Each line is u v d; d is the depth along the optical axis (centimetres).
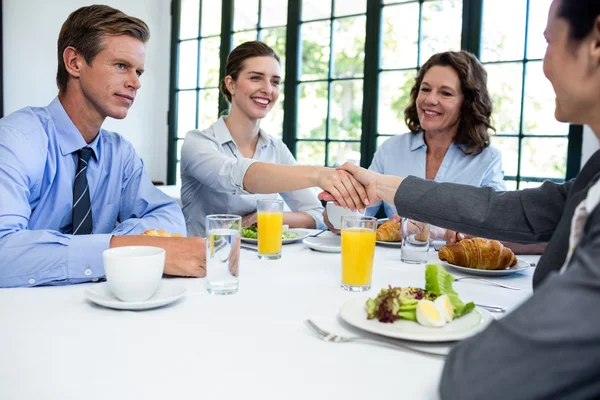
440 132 226
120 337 74
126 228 142
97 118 147
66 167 144
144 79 461
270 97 224
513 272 127
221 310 89
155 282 89
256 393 58
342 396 58
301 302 95
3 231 110
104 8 141
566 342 42
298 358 68
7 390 57
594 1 57
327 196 149
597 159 78
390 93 330
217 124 226
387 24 328
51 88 420
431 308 78
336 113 356
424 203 114
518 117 283
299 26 369
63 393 56
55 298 94
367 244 104
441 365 67
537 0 273
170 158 465
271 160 238
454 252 127
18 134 130
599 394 43
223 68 419
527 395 43
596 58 58
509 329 46
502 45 286
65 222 147
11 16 395
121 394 56
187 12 446
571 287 44
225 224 99
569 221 74
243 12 408
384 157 243
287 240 155
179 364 65
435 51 310
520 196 108
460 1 297
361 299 90
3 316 82
